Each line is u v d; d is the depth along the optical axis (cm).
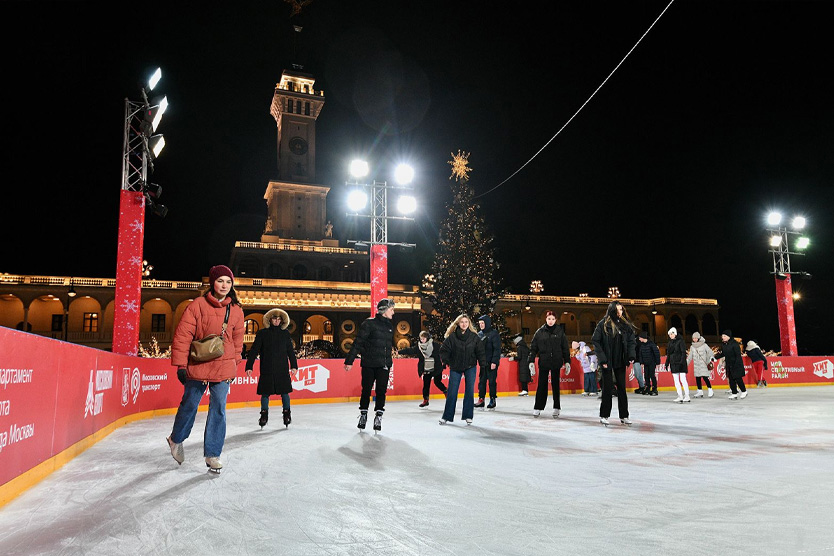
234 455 589
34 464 458
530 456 579
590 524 336
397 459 562
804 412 1059
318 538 312
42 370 480
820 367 2222
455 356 886
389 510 370
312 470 505
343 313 5353
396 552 288
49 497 414
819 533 316
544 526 333
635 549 291
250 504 387
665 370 1891
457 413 1096
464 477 475
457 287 2577
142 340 4900
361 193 1667
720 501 391
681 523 337
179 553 290
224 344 509
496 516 355
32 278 4647
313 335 5497
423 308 5569
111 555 288
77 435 600
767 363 2067
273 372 848
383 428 836
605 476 478
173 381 1167
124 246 1190
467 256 2630
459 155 2794
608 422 871
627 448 632
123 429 848
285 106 7150
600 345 862
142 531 328
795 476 475
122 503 394
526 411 1120
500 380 1669
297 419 982
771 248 2400
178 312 5072
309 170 7112
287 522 343
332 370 1434
